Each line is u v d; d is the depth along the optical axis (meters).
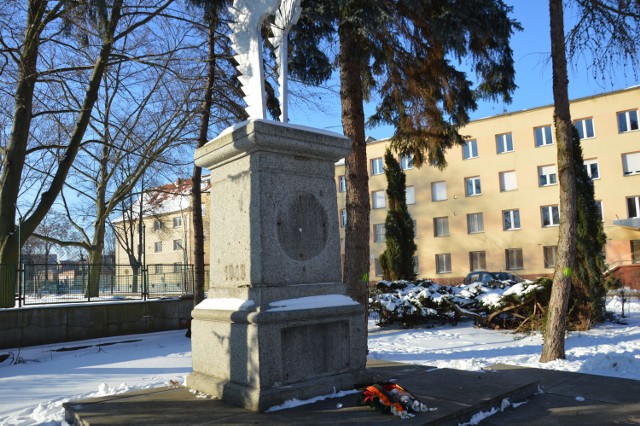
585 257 13.23
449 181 36.00
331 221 5.49
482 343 11.41
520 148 33.66
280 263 5.00
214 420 4.16
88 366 9.30
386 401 4.25
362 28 8.44
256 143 5.00
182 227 47.66
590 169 31.25
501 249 33.81
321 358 4.93
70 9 10.84
